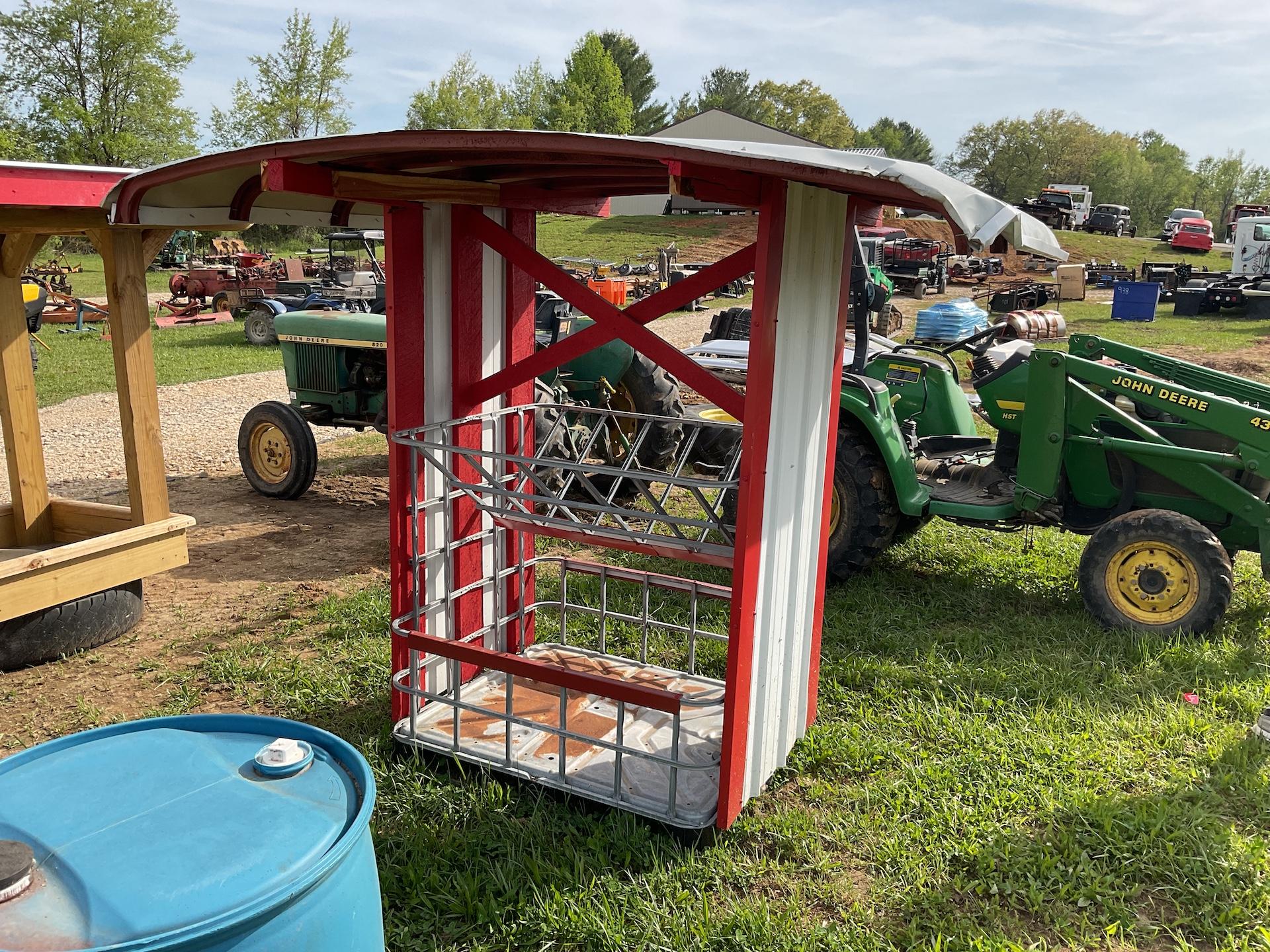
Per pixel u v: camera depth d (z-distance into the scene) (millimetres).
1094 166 78812
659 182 3436
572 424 6719
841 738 3443
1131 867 2742
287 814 1726
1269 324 19125
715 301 22062
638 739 3352
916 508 4945
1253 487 4594
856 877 2748
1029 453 4820
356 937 1728
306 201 3455
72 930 1412
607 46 74188
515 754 3213
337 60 53156
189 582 5230
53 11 45156
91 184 3773
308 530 6250
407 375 3156
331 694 3809
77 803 1725
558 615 4656
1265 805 3021
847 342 6805
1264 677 3922
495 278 3543
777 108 78125
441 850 2787
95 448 8633
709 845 2883
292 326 7391
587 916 2498
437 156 2775
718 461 6957
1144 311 19531
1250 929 2527
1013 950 2412
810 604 3295
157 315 19938
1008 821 2975
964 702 3752
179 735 1993
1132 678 3947
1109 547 4473
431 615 3477
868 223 3363
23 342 4516
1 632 3975
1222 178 93938
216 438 9164
